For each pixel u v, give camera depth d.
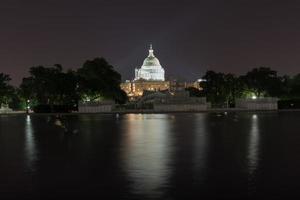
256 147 75.88
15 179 49.97
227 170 53.62
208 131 111.00
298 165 56.69
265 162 59.22
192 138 93.19
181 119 172.88
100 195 42.56
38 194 43.22
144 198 41.38
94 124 145.25
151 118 184.62
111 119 179.62
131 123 148.50
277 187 44.72
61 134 109.06
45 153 71.75
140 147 77.44
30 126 142.62
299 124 135.25
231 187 44.94
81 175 51.72
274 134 101.19
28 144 86.38
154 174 51.62
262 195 41.88
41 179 49.81
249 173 51.69
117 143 84.75
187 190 43.97
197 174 51.38
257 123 141.88
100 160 62.56
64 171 54.47
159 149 74.06
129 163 59.47
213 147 76.38
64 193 43.44
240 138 92.25
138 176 50.62
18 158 66.25
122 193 43.12
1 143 89.00
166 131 112.06
